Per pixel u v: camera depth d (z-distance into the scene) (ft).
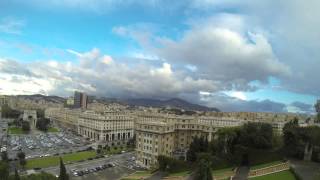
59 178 583.99
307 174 578.25
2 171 586.45
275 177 599.98
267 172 641.81
